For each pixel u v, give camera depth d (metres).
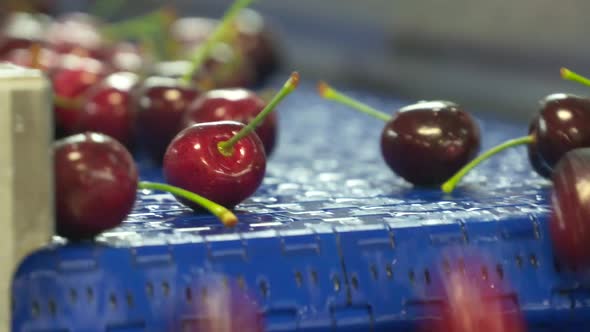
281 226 0.44
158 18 0.78
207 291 0.42
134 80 0.59
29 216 0.41
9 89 0.40
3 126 0.40
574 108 0.48
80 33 0.78
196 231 0.43
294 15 1.36
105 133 0.58
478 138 0.51
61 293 0.41
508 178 0.53
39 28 0.80
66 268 0.41
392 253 0.43
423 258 0.43
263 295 0.42
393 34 1.17
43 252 0.41
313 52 1.30
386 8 1.18
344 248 0.43
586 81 0.48
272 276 0.42
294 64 1.33
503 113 0.99
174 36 0.81
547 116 0.49
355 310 0.43
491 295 0.44
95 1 1.43
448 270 0.44
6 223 0.40
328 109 0.80
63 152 0.42
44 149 0.41
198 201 0.44
